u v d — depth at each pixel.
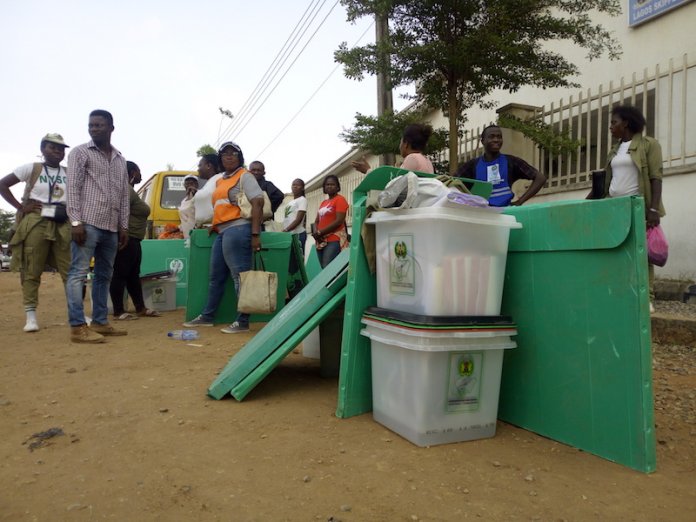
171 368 3.94
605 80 8.58
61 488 2.10
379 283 2.73
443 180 2.77
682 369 3.97
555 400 2.51
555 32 6.95
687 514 1.87
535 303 2.60
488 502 1.96
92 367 3.98
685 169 6.39
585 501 1.96
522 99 10.05
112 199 5.05
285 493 2.04
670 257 6.67
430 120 12.40
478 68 7.19
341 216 6.82
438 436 2.47
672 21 7.55
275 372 3.91
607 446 2.29
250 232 5.46
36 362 4.16
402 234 2.53
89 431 2.70
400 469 2.23
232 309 6.08
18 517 1.88
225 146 5.46
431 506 1.94
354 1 6.79
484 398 2.55
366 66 7.10
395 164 8.95
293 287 6.54
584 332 2.36
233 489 2.08
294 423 2.79
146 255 7.65
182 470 2.24
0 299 10.23
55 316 7.27
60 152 5.65
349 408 2.87
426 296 2.39
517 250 2.68
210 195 5.79
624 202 2.15
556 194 7.96
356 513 1.90
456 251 2.41
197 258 6.02
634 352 2.16
